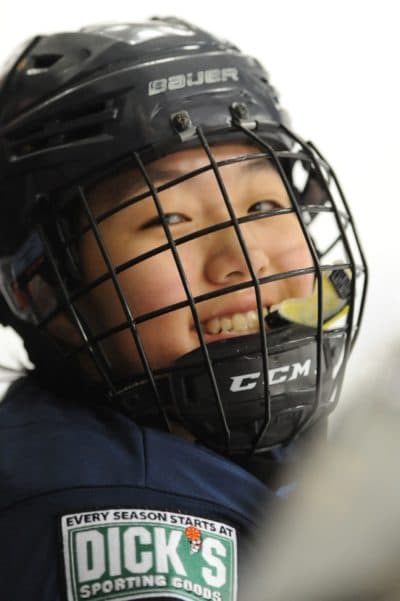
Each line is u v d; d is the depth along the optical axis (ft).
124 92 2.91
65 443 2.45
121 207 2.69
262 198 3.00
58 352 2.91
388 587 1.37
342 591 1.40
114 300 2.85
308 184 3.42
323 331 2.78
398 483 1.40
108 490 2.32
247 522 2.41
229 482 2.47
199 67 2.98
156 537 2.23
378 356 1.76
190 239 2.60
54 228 2.93
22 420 2.62
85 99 2.93
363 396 1.54
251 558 2.32
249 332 2.81
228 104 2.97
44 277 2.97
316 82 4.89
